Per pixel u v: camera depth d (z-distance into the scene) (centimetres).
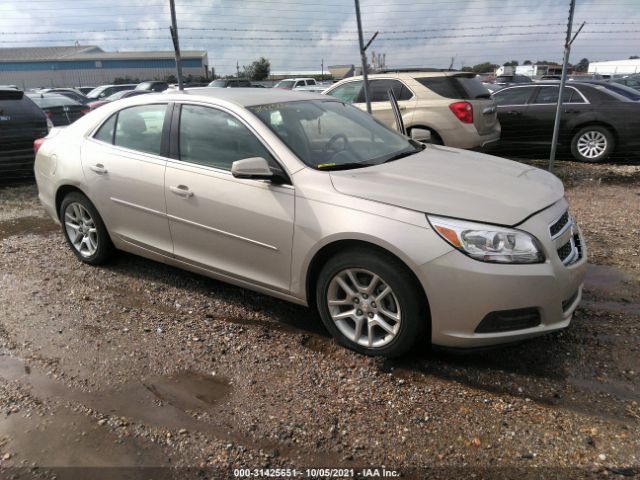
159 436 262
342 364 321
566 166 905
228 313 390
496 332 292
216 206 365
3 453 253
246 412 278
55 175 475
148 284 441
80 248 486
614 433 258
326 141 378
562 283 297
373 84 877
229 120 373
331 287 329
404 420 270
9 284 445
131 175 414
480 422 268
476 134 808
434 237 289
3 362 329
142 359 329
